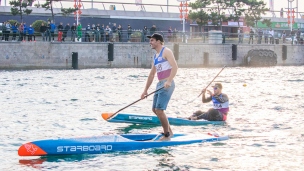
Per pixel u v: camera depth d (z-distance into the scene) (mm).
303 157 15289
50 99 29328
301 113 24000
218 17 79500
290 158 15180
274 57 70000
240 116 23047
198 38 70312
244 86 36594
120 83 40500
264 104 27391
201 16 78625
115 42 61219
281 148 16438
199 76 49562
